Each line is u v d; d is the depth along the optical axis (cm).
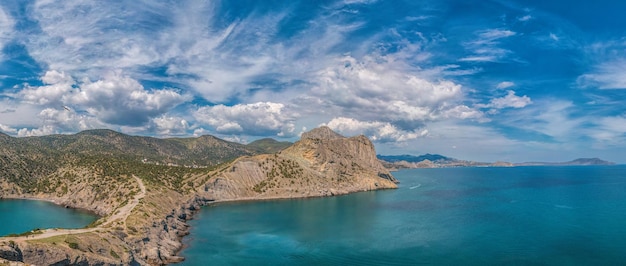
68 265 8150
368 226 15625
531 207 19750
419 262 10725
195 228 15850
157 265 10625
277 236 14038
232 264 10719
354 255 11456
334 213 19388
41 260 7725
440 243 12575
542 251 11400
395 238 13388
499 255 11131
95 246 9388
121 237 11056
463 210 19312
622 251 11269
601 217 16488
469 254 11300
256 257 11350
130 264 9750
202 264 10725
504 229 14362
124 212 14425
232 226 16188
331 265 10600
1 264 6425
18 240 8006
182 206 19800
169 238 13175
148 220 13400
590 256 10850
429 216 17712
